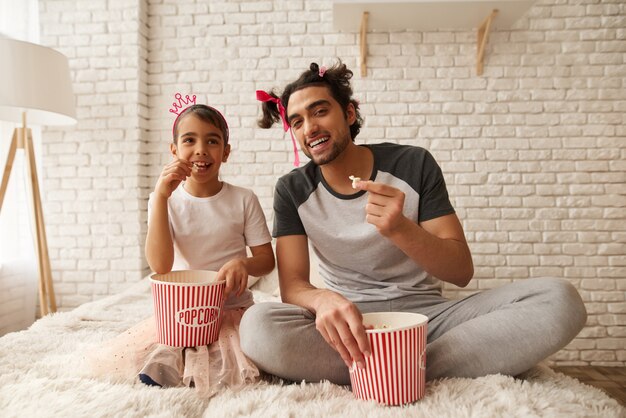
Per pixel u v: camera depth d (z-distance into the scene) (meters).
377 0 2.35
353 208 1.28
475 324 1.01
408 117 2.72
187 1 2.79
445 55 2.71
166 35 2.79
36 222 2.38
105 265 2.69
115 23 2.70
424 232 1.05
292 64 2.76
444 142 2.71
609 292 2.67
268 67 2.77
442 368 1.00
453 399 0.89
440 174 1.29
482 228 2.71
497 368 0.98
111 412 0.86
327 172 1.31
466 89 2.71
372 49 2.73
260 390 0.96
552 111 2.69
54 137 2.71
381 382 0.88
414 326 0.88
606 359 2.66
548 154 2.69
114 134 2.69
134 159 2.69
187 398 0.94
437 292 1.31
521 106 2.70
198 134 1.34
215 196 1.39
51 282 2.45
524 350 0.96
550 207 2.69
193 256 1.37
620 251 2.67
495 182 2.70
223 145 1.41
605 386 2.37
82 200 2.70
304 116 1.24
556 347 0.95
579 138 2.69
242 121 2.77
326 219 1.29
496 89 2.70
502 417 0.80
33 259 2.63
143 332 1.21
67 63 2.33
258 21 2.78
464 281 1.18
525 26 2.70
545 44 2.69
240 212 1.40
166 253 1.25
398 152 1.33
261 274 1.33
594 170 2.68
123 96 2.69
